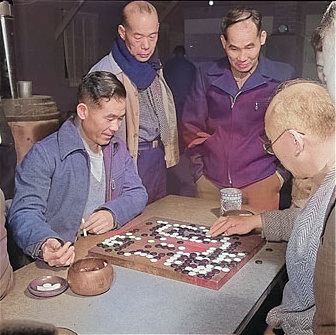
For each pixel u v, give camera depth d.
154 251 0.98
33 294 0.85
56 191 0.96
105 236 1.03
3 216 0.90
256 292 0.86
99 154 0.98
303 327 0.85
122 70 0.93
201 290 0.87
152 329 0.77
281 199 0.96
